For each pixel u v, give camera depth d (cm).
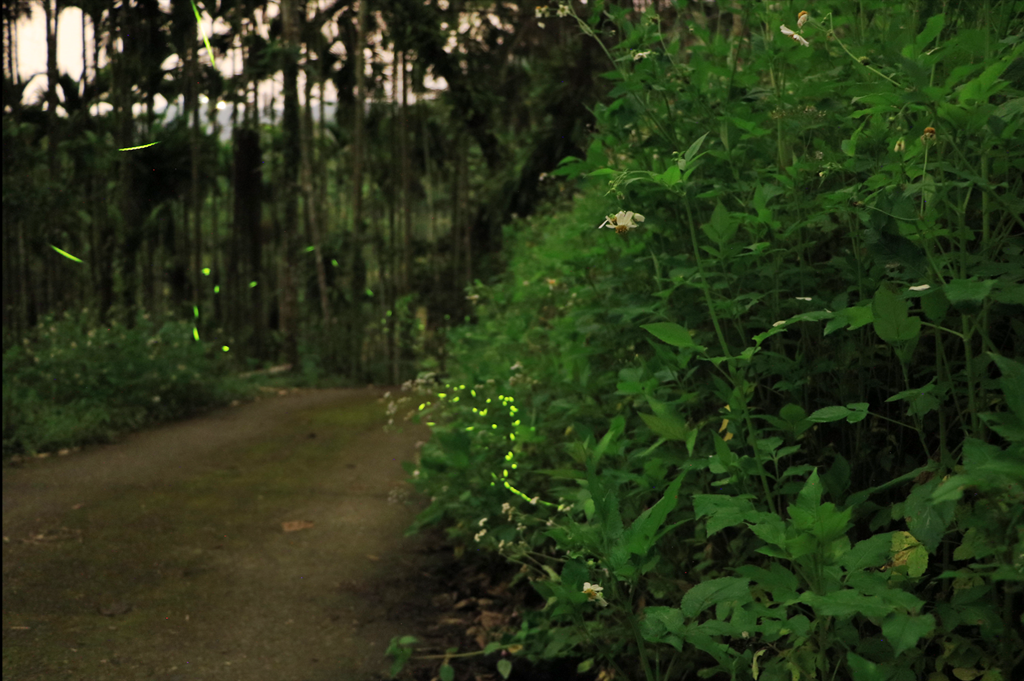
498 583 348
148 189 1775
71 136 1498
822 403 205
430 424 426
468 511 350
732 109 229
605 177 251
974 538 141
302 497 514
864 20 206
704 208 247
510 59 1930
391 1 1811
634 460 250
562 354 374
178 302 2002
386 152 2566
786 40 207
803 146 228
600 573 203
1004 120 137
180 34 1492
